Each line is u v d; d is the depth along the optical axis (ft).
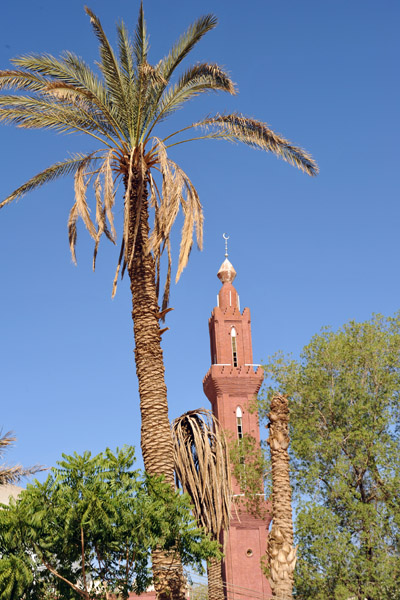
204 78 93.86
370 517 146.92
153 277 91.30
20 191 100.53
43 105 94.68
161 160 88.63
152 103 93.30
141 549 74.33
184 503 76.43
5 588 64.90
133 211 91.66
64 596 71.46
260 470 175.01
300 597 146.10
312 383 167.02
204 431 104.32
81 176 94.32
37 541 68.85
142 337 88.17
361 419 159.84
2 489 113.50
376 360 164.55
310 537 148.15
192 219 93.15
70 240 103.65
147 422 85.10
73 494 70.85
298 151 99.25
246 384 214.90
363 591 141.69
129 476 75.15
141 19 92.02
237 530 192.54
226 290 234.17
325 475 159.12
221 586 110.52
